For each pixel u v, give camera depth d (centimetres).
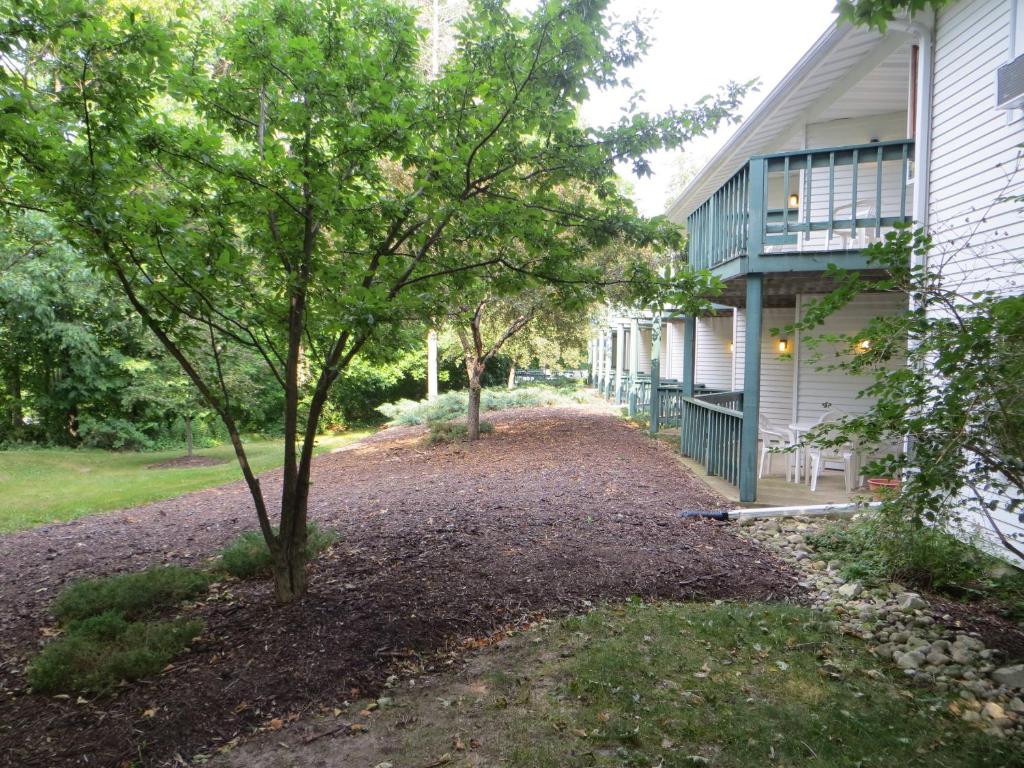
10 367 1625
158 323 352
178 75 358
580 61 387
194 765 246
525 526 557
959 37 528
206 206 370
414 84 390
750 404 638
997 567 419
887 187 891
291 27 370
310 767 243
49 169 301
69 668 300
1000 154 475
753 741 249
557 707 277
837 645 335
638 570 447
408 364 2436
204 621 371
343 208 372
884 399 270
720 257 745
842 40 611
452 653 334
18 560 557
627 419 1490
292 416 383
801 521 574
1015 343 231
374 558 480
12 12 287
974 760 236
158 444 1705
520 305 1099
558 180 436
